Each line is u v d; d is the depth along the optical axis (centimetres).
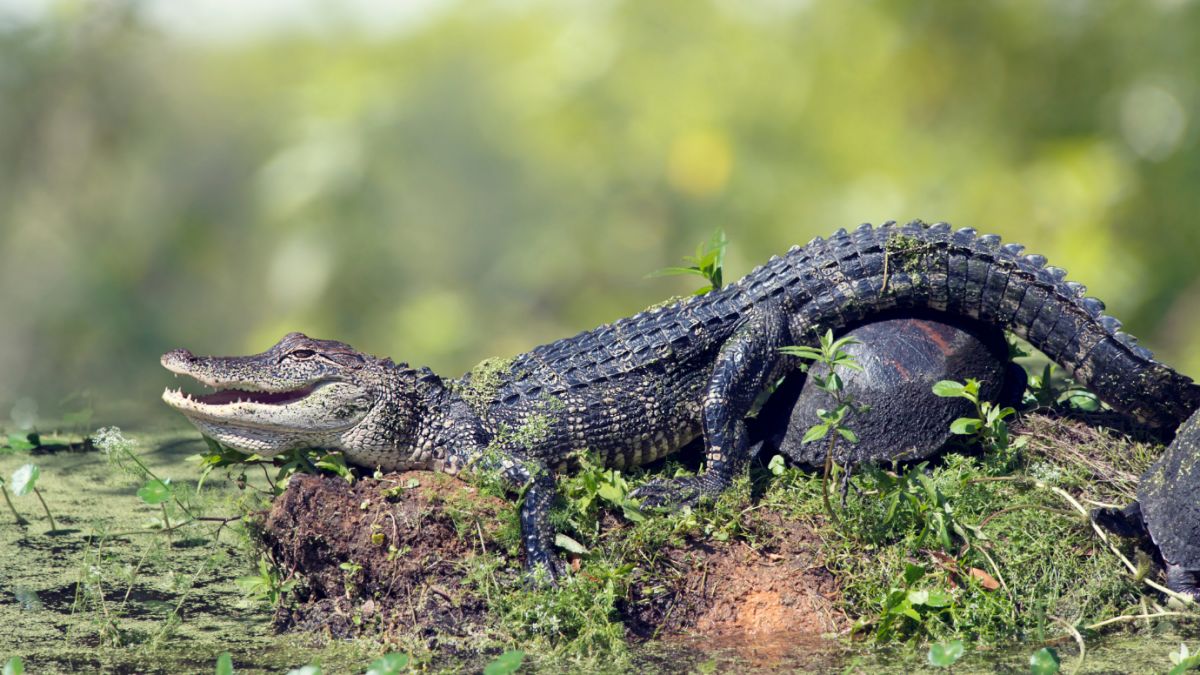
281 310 2350
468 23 2448
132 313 2308
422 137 2314
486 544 925
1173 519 926
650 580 929
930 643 893
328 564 936
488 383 1033
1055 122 2289
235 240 2433
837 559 942
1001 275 1038
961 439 1035
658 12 2320
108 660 875
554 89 2300
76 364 2223
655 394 1034
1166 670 833
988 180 2189
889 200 2167
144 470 1042
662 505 975
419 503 935
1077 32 2247
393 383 982
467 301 2336
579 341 1078
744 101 2270
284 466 991
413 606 913
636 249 2319
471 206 2338
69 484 1262
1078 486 1007
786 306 1053
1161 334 2167
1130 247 2200
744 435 1014
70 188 2362
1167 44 2252
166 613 964
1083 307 1029
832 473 990
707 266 1104
